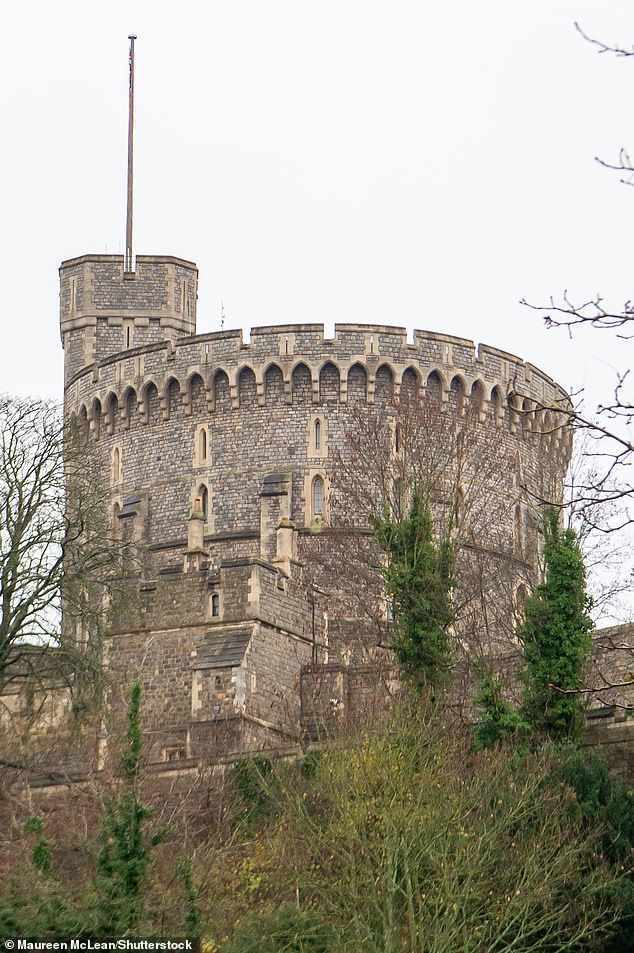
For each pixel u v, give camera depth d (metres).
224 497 149.88
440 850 78.31
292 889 80.12
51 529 107.94
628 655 106.06
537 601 99.69
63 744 109.12
